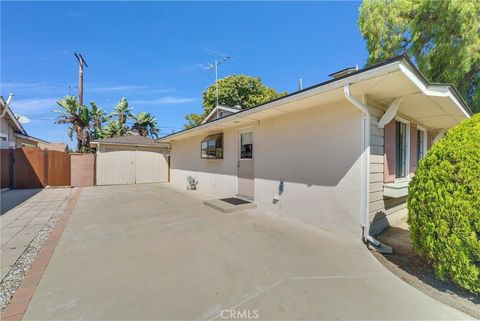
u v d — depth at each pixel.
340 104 3.87
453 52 7.75
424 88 3.18
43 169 9.58
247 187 6.38
